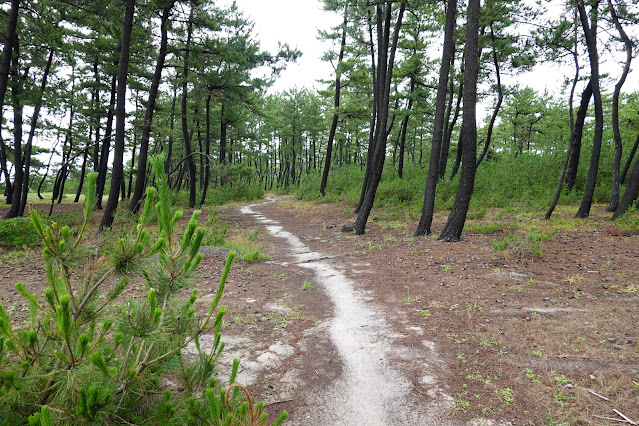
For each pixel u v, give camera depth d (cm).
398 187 2261
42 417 167
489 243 1057
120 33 1714
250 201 3700
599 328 504
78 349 191
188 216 2178
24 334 206
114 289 227
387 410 355
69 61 1980
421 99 2586
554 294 653
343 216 2045
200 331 254
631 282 677
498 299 648
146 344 243
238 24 2411
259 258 1069
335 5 1952
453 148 3819
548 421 326
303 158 7350
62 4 1572
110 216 1306
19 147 1981
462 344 491
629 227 1119
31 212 197
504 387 385
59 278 225
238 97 2672
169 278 232
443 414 346
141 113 2480
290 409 359
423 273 851
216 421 207
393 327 566
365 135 4741
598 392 363
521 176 2138
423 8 1516
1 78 1268
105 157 2436
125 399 227
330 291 781
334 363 455
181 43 2095
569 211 1572
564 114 3612
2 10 1561
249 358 466
